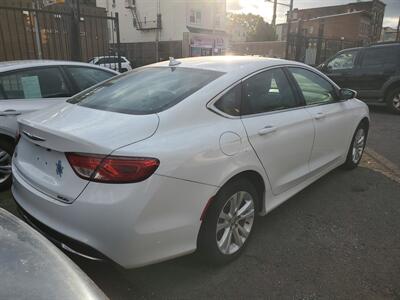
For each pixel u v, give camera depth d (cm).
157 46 3753
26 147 284
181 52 3753
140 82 322
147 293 262
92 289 154
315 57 1777
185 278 278
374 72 988
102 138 231
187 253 255
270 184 322
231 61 344
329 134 416
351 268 295
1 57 1351
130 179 222
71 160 234
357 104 497
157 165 229
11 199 407
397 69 959
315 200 421
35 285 143
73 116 273
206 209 258
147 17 3922
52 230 242
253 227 321
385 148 650
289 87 365
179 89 290
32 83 451
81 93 341
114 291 263
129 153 224
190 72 318
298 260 304
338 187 461
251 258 305
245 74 316
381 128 819
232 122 288
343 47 2089
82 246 230
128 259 229
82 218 228
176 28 3762
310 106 388
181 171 239
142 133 241
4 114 413
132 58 4059
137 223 224
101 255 228
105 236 225
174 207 239
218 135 270
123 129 242
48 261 160
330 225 364
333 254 314
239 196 292
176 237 244
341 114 441
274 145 317
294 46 1627
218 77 302
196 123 267
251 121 303
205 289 267
